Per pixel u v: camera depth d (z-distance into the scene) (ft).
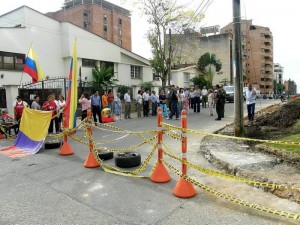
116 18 227.81
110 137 33.60
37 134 28.37
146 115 59.16
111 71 75.61
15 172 19.89
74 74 27.04
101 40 81.00
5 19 69.51
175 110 50.16
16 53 62.39
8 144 31.71
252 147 24.27
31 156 24.90
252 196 14.32
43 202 14.34
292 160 19.03
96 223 11.98
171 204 13.71
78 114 58.18
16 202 14.40
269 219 11.90
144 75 97.40
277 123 36.63
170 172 18.76
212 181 16.71
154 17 89.56
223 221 11.84
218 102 46.42
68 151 25.08
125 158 19.99
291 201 13.50
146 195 14.92
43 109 38.01
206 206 13.41
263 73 309.01
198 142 28.12
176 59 119.65
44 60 69.15
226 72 190.70
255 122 39.17
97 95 46.16
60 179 18.01
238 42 28.17
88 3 207.51
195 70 136.05
